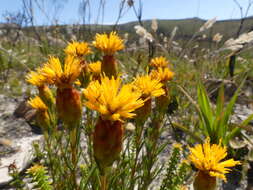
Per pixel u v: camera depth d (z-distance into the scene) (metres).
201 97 0.35
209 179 0.14
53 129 0.21
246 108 0.49
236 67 0.70
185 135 0.38
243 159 0.31
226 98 0.52
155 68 0.30
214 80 0.55
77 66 0.14
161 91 0.16
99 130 0.11
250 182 0.29
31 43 0.92
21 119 0.41
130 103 0.11
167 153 0.32
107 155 0.11
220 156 0.14
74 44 0.21
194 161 0.14
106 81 0.11
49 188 0.19
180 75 0.54
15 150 0.33
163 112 0.22
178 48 0.68
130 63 0.58
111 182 0.16
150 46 0.52
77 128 0.16
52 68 0.14
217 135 0.33
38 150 0.25
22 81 0.60
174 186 0.22
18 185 0.23
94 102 0.11
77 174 0.27
